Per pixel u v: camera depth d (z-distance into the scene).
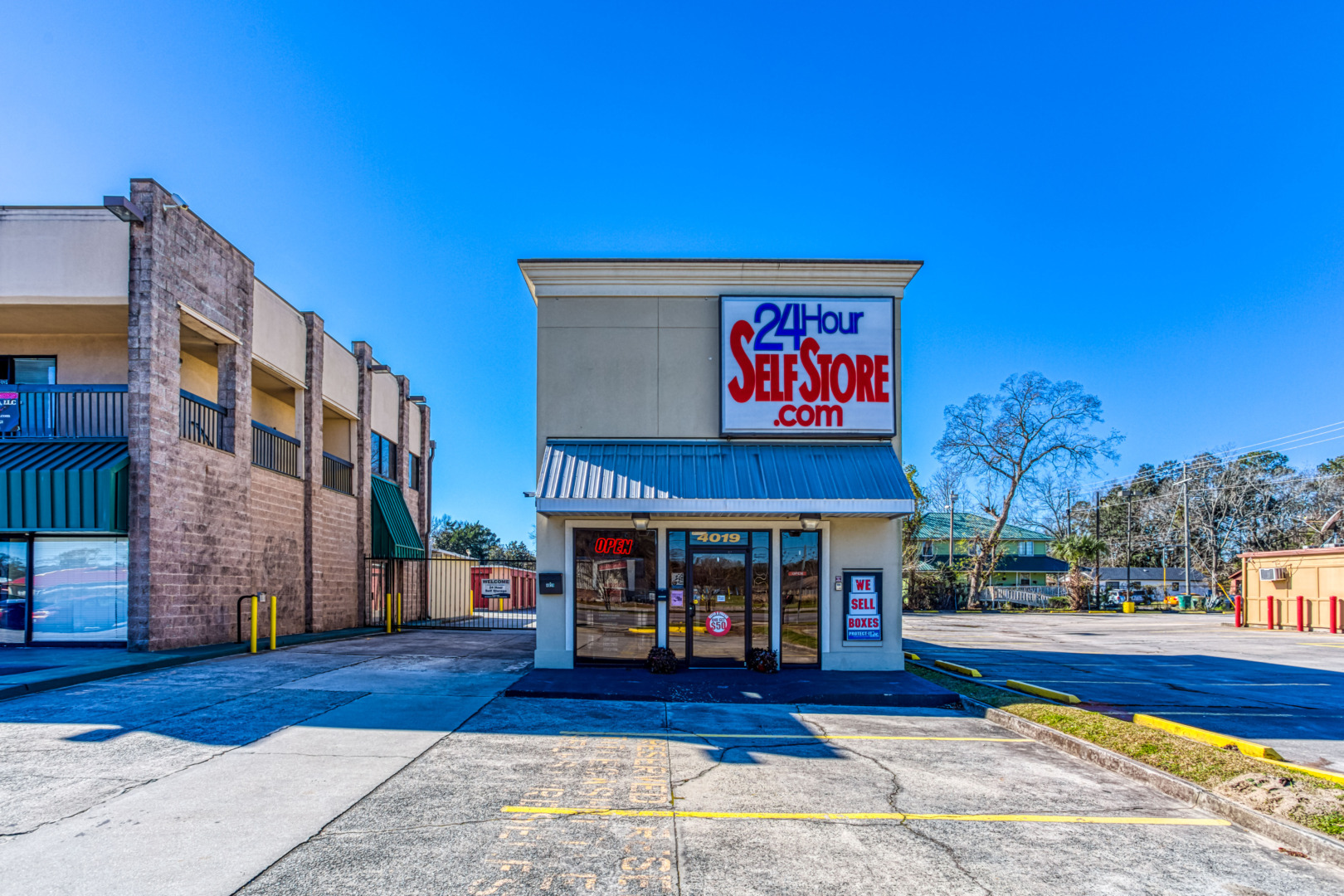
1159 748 7.58
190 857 4.86
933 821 5.86
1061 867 5.01
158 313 14.59
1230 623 32.22
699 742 8.29
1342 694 12.32
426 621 28.88
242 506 17.38
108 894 4.32
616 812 5.90
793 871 4.84
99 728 8.34
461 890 4.46
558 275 13.71
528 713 9.58
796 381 13.47
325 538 22.03
